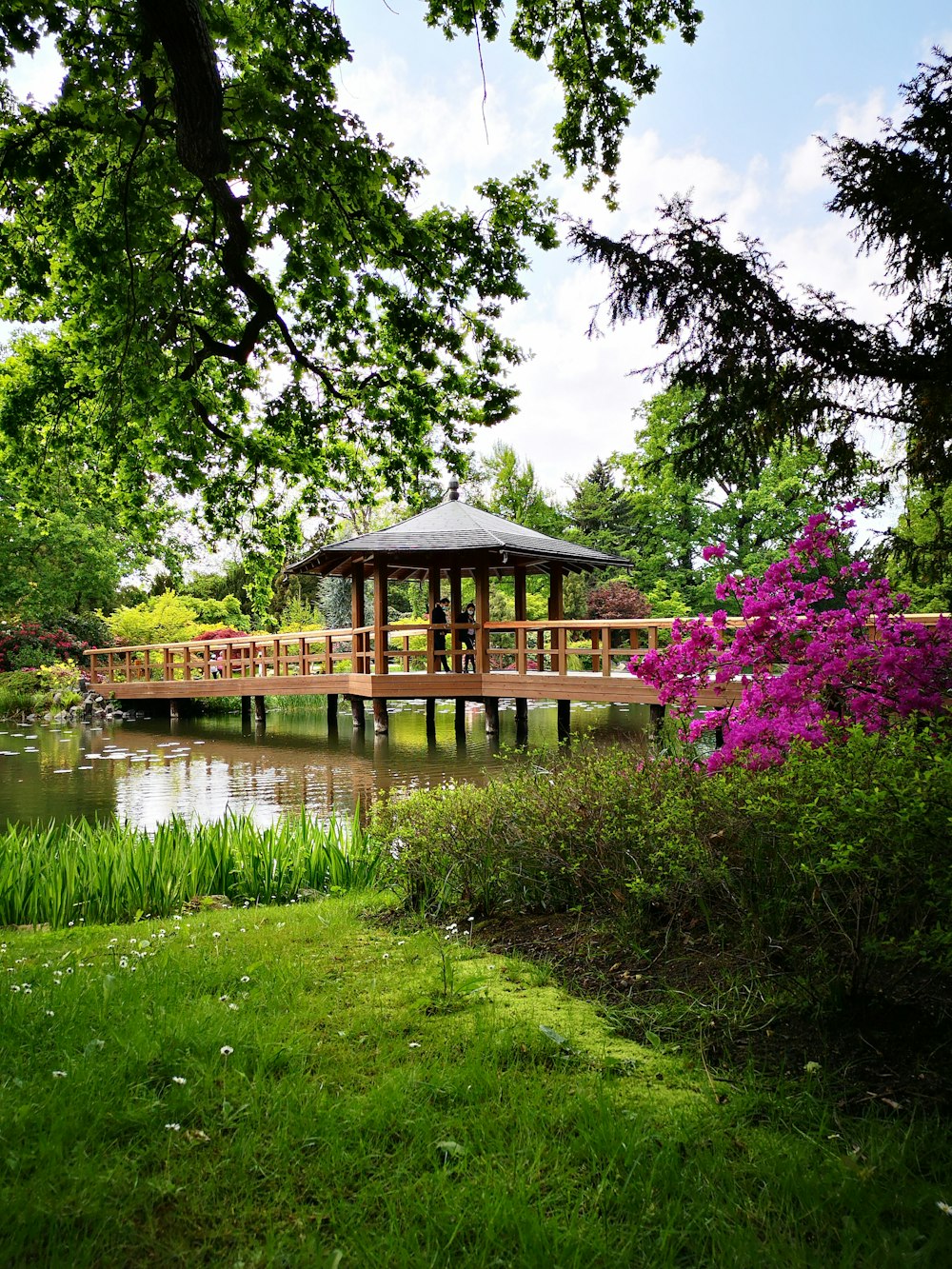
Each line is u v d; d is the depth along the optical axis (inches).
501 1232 64.0
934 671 151.3
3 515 957.8
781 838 113.3
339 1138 77.1
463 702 594.6
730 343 121.2
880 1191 67.1
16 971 133.3
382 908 172.9
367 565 682.2
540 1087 86.7
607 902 143.6
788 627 165.0
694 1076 89.8
